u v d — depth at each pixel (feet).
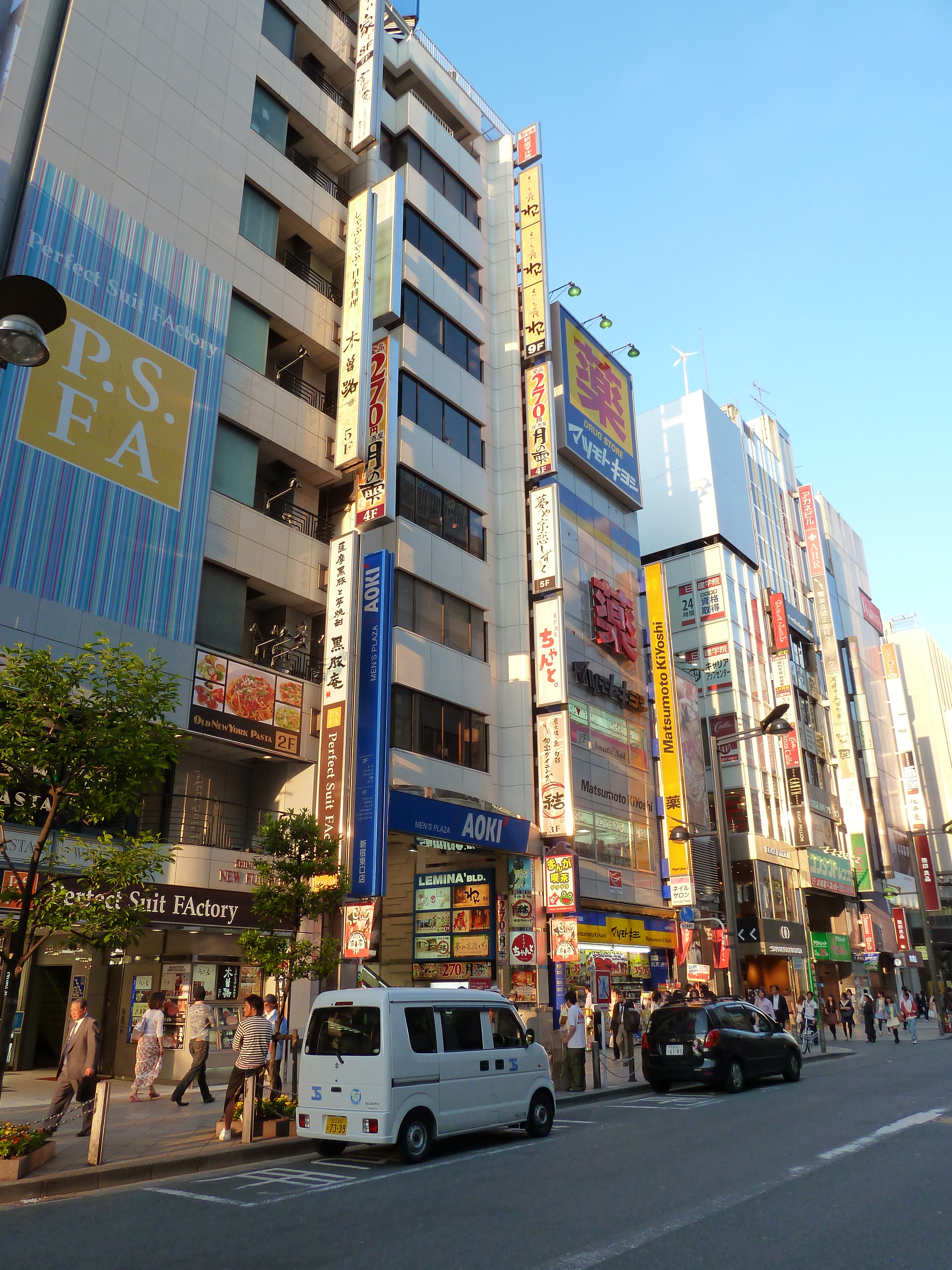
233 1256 21.11
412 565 85.35
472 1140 39.68
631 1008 63.57
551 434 100.63
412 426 90.17
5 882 48.16
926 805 225.35
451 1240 21.98
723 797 80.53
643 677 122.11
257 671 68.03
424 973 91.91
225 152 76.28
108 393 61.72
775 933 139.64
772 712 77.61
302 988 64.49
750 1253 20.27
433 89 109.09
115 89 67.46
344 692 69.00
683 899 110.52
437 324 98.78
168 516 63.93
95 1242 22.79
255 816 71.15
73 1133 38.91
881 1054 88.53
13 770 32.68
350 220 84.99
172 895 57.16
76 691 35.65
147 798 63.62
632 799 112.78
